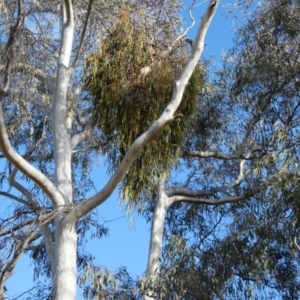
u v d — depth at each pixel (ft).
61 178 33.30
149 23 38.32
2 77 31.55
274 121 44.73
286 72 43.60
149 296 39.29
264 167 42.47
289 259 43.80
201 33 31.73
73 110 40.83
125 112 35.83
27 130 45.98
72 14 37.01
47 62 39.11
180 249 40.09
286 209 40.50
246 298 41.65
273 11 43.86
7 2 31.45
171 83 36.45
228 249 40.98
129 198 35.50
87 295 39.01
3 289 27.35
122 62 36.42
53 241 39.29
